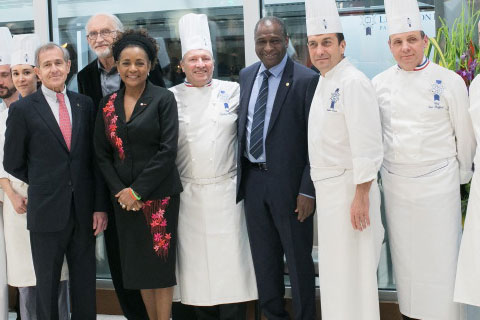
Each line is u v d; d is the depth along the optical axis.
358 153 2.51
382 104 2.68
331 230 2.65
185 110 2.95
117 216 2.86
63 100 2.90
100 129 2.85
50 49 2.85
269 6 3.46
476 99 2.49
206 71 2.92
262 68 2.91
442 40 3.09
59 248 2.87
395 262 2.71
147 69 2.83
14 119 2.82
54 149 2.83
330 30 2.59
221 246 2.94
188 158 2.93
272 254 2.90
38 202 2.82
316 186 2.70
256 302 3.16
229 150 2.95
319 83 2.68
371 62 3.38
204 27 2.96
